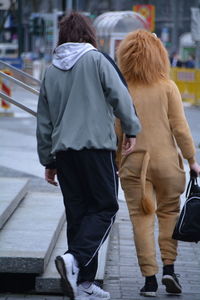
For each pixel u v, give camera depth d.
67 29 8.53
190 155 9.23
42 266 9.10
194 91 47.81
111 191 8.41
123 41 9.47
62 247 10.59
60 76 8.46
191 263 10.99
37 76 65.81
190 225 9.07
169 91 9.25
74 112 8.33
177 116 9.22
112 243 12.10
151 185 9.34
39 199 13.25
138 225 9.30
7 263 9.09
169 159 9.23
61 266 8.09
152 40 9.34
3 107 37.56
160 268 10.66
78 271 8.24
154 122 9.23
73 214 8.53
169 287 9.34
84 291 8.53
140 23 47.47
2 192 12.58
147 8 56.53
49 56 69.31
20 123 33.62
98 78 8.33
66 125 8.34
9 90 37.75
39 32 64.94
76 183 8.46
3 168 19.70
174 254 9.42
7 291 9.24
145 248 9.23
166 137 9.27
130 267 10.68
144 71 9.23
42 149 8.73
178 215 9.49
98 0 92.00
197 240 9.19
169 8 93.12
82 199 8.53
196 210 9.08
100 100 8.34
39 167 19.97
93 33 8.59
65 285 8.16
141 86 9.27
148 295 9.20
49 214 11.86
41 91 8.64
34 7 99.00
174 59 58.62
